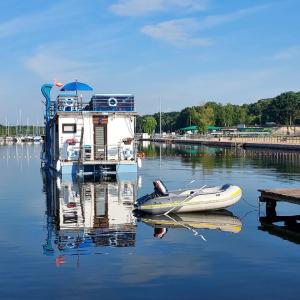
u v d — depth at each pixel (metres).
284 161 48.00
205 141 98.69
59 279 10.18
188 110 146.75
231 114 161.50
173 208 17.80
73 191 25.23
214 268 10.89
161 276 10.34
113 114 33.94
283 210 18.50
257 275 10.38
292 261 11.44
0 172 38.34
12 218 17.36
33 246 13.02
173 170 38.34
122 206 20.14
